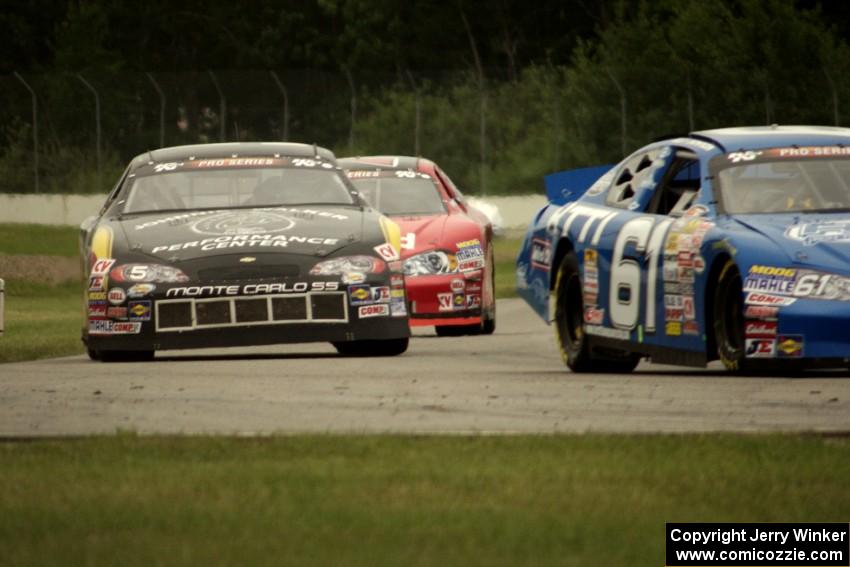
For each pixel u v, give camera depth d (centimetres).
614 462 1919
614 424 2322
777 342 2841
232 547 1484
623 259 3259
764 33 14200
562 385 2906
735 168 3170
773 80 14062
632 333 3225
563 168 14500
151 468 1891
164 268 3581
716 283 3005
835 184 3131
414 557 1441
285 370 3303
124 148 15062
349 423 2348
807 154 3212
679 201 3234
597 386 2878
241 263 3566
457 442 2080
